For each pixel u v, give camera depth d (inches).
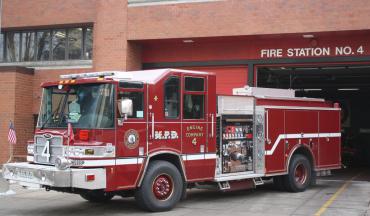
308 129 566.3
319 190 566.3
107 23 711.7
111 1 711.1
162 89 433.4
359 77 911.0
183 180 444.8
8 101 745.6
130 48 709.9
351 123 1229.1
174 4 682.8
